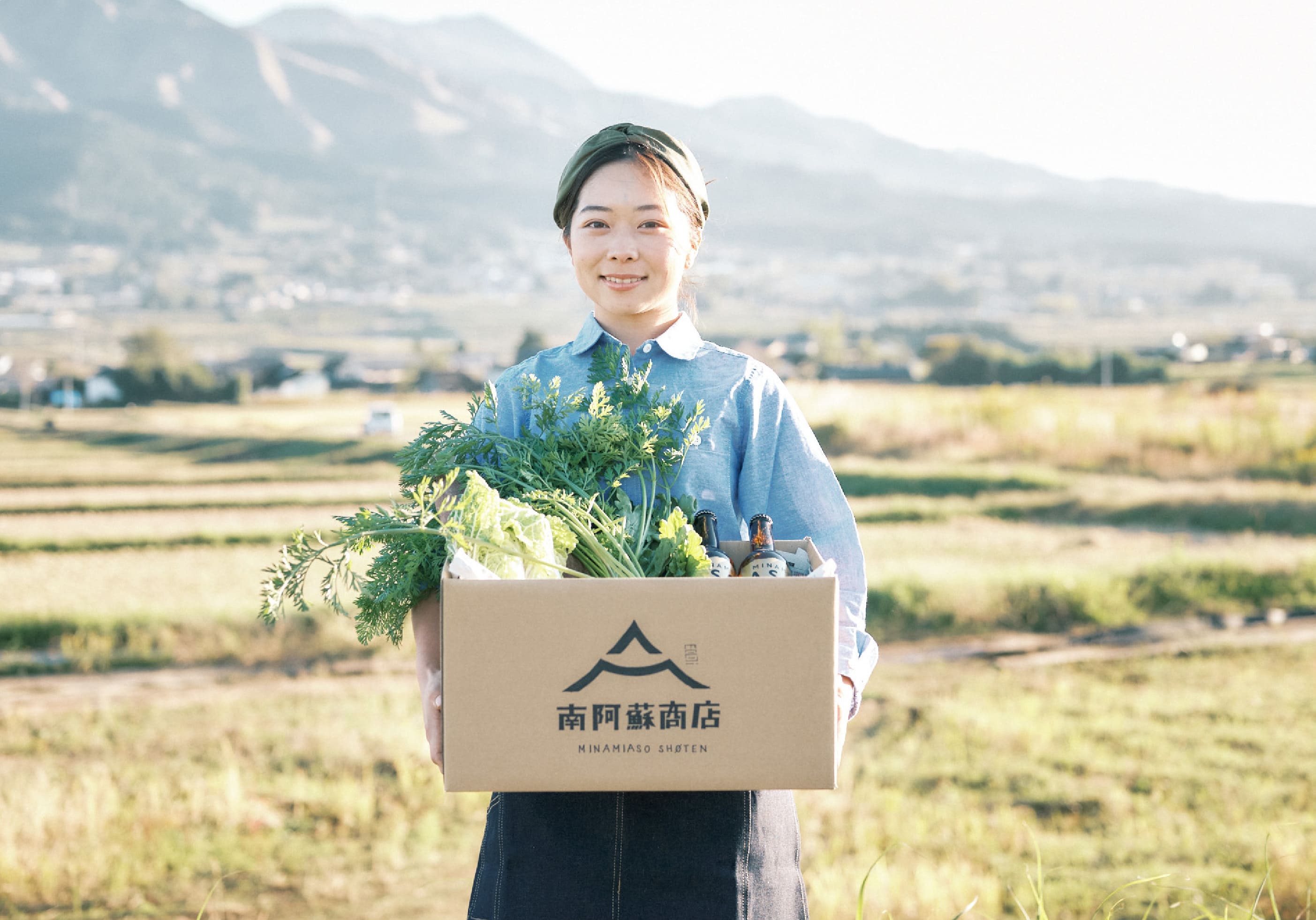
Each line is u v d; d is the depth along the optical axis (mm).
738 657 1476
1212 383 47156
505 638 1464
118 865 6000
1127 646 11266
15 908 5516
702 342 1967
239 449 41250
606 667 1470
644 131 1852
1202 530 17438
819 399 30641
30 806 6652
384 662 11508
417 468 1825
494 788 1468
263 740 8430
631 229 1814
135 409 78312
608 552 1685
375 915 5445
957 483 22062
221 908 5559
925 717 8797
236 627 12156
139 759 7984
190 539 20297
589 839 1652
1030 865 5801
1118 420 25719
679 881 1645
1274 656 10672
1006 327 168375
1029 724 8523
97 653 11828
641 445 1757
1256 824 6316
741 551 1787
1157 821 6422
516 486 1773
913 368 81625
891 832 6348
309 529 21094
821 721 1478
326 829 6625
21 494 29359
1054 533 17234
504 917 1682
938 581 12938
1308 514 17906
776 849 1719
